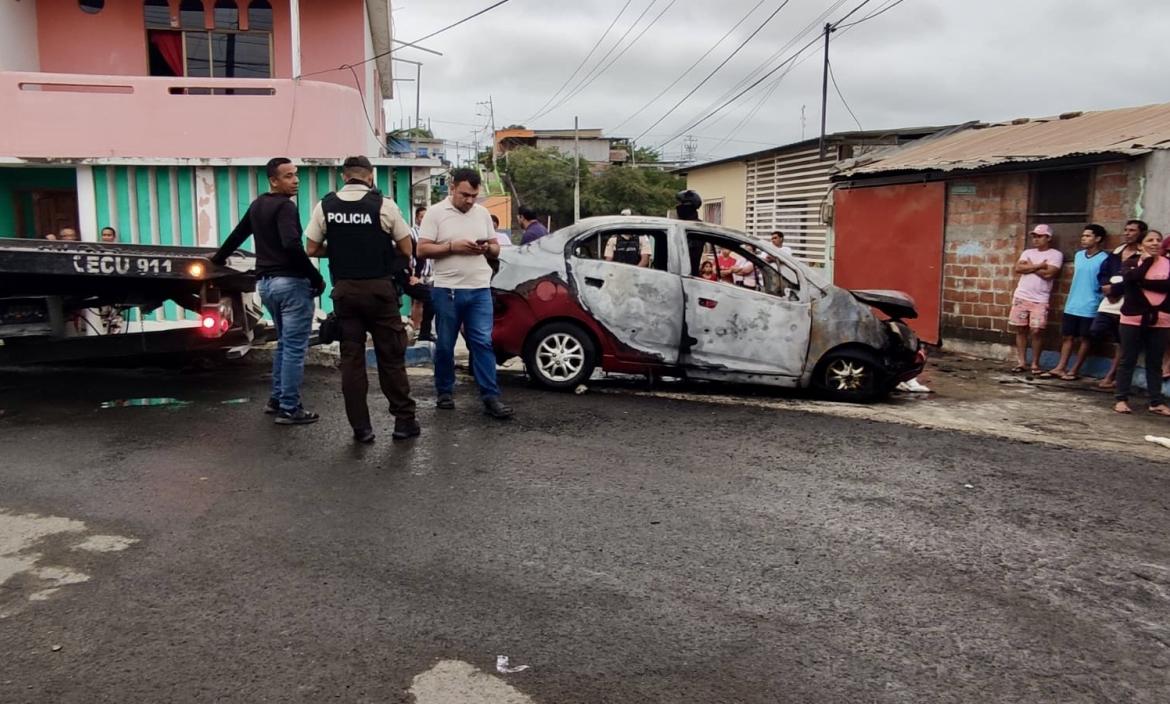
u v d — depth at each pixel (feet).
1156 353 25.45
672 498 16.06
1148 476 18.63
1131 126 33.14
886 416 23.67
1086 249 30.37
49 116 37.42
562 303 25.12
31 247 21.27
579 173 164.96
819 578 12.77
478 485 16.44
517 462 17.95
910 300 27.45
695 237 25.93
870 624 11.41
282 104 38.83
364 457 18.08
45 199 39.52
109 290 22.85
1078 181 32.01
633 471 17.61
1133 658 10.75
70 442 18.92
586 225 25.95
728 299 25.38
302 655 10.27
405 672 9.95
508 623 11.15
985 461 19.38
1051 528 15.16
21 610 11.25
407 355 30.12
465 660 10.23
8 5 41.22
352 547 13.41
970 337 37.22
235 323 23.88
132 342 23.50
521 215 36.58
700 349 25.43
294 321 20.07
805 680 10.02
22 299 21.84
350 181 18.62
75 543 13.42
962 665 10.46
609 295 25.17
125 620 11.03
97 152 37.81
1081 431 23.04
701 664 10.30
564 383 25.44
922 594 12.35
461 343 35.22
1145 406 26.61
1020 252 34.60
